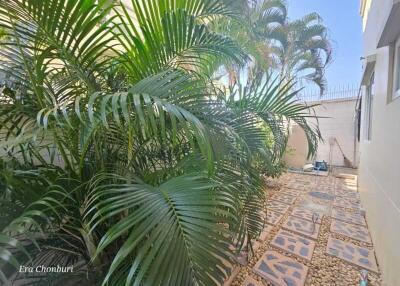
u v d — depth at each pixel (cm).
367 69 277
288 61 518
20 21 80
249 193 134
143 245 62
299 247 201
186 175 94
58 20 79
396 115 152
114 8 96
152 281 57
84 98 88
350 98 650
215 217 73
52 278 98
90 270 100
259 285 153
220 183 88
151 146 120
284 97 147
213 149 79
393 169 154
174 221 67
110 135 106
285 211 288
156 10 99
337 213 284
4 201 82
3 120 102
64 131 95
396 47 172
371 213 232
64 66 97
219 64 153
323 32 534
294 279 160
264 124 155
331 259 184
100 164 106
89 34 91
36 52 90
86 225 82
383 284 156
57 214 89
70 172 102
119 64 104
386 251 158
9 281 81
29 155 106
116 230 66
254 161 141
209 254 65
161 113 64
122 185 84
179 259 61
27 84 102
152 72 105
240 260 163
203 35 112
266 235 221
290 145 601
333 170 596
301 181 463
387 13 142
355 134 617
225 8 128
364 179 307
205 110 92
